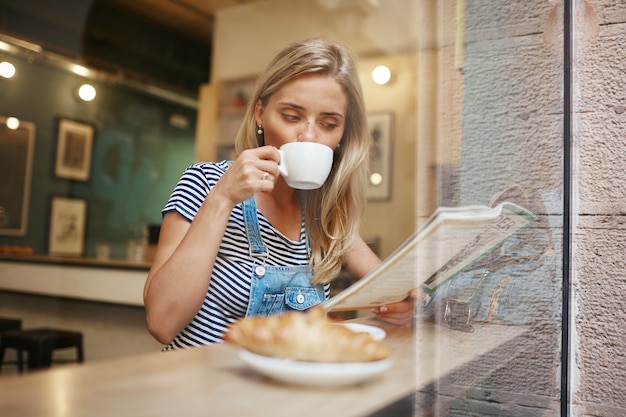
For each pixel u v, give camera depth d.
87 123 4.49
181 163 5.54
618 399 0.92
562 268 0.91
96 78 4.41
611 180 0.94
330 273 0.67
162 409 0.22
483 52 0.70
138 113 4.99
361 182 0.77
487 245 0.63
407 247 0.47
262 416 0.23
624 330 0.92
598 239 0.94
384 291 0.44
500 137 0.71
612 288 0.93
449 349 0.52
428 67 0.63
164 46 4.65
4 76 3.66
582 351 0.95
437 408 0.47
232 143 3.98
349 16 3.41
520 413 0.73
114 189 4.81
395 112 3.16
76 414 0.19
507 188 0.72
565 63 0.91
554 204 0.87
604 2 0.95
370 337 0.35
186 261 0.64
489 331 0.63
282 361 0.28
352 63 0.78
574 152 0.96
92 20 4.07
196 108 5.52
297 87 0.72
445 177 0.60
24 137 3.86
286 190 0.71
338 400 0.29
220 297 0.63
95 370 0.25
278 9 3.77
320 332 0.30
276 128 0.74
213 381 0.27
